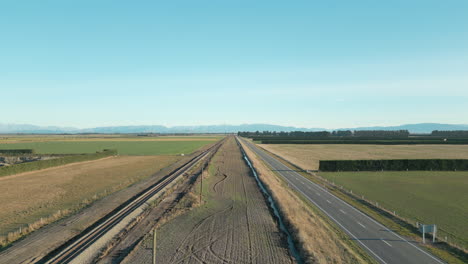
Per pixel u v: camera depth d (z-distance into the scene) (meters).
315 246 29.70
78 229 33.91
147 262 25.88
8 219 37.84
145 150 157.38
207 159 110.19
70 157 96.50
